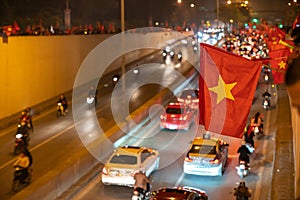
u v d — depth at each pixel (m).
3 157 34.62
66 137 40.16
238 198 24.05
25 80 51.66
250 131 35.72
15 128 44.22
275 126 43.97
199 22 166.50
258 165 32.66
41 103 54.88
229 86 17.78
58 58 59.78
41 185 25.11
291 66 3.90
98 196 26.77
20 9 88.94
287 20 140.75
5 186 27.62
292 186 24.05
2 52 47.12
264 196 26.69
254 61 17.52
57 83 59.53
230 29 161.38
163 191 22.42
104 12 122.00
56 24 83.56
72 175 28.69
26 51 51.94
